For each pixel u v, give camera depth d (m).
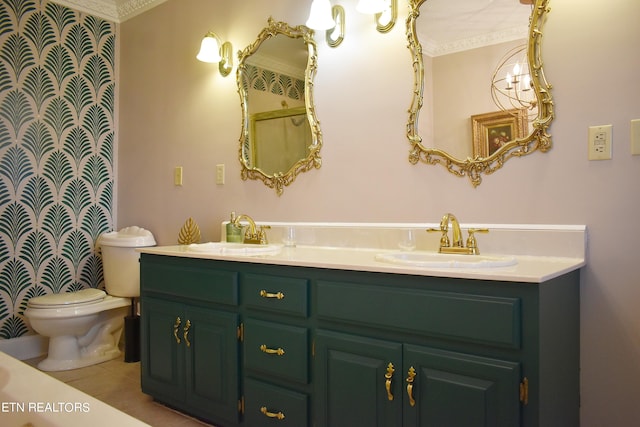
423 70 1.90
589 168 1.54
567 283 1.41
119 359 2.91
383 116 2.02
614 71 1.49
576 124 1.56
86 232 3.17
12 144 2.82
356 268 1.48
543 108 1.62
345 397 1.51
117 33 3.30
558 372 1.33
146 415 2.11
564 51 1.58
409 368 1.37
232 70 2.62
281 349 1.68
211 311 1.91
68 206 3.07
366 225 2.05
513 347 1.20
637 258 1.46
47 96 2.96
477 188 1.78
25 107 2.87
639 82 1.45
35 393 0.97
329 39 2.19
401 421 1.39
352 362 1.49
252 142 2.51
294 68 2.32
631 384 1.47
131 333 2.84
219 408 1.88
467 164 1.78
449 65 1.83
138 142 3.17
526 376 1.19
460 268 1.36
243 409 1.81
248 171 2.52
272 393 1.71
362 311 1.47
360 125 2.09
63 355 2.73
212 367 1.90
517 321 1.20
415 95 1.91
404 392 1.38
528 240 1.64
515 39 1.68
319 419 1.58
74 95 3.09
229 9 2.62
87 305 2.70
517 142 1.67
